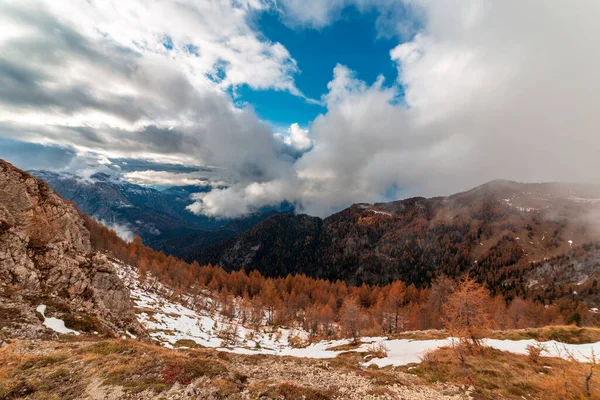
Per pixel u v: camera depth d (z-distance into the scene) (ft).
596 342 113.39
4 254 120.47
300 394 63.93
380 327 283.59
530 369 91.81
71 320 109.50
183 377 62.64
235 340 235.20
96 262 159.74
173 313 277.23
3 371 59.47
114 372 61.98
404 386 82.28
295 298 436.35
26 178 167.02
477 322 109.19
